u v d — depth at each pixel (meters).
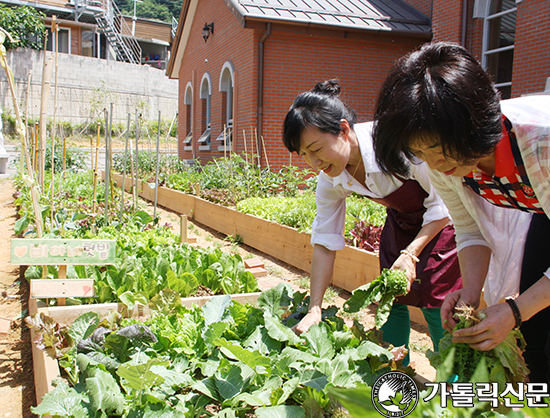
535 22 8.03
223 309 2.57
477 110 1.21
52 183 5.07
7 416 2.57
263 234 6.59
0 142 16.38
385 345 2.20
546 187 1.49
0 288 4.69
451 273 2.33
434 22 10.27
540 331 1.95
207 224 8.67
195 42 15.62
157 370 2.04
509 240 2.04
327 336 2.15
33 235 4.87
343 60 11.29
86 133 25.61
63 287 2.99
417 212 2.29
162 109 29.34
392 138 1.32
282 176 9.62
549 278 1.50
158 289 3.33
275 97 11.05
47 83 4.36
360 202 6.85
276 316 2.54
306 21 10.35
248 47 11.03
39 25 24.00
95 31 29.02
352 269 4.70
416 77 1.27
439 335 2.41
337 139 2.00
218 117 13.74
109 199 7.41
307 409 1.78
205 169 11.38
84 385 2.00
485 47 9.51
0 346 3.43
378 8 12.09
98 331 2.29
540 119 1.46
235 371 2.03
